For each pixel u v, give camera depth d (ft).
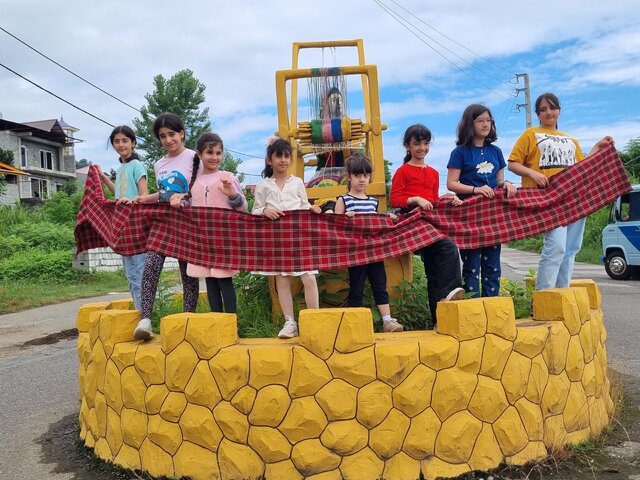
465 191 14.34
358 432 10.67
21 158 127.34
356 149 18.86
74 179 144.87
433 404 10.95
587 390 13.08
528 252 116.67
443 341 11.12
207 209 13.03
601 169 14.76
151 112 125.18
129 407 12.09
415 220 13.38
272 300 14.98
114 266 66.13
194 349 11.16
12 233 72.08
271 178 13.92
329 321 10.67
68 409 17.93
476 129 14.79
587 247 86.63
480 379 11.23
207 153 13.98
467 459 11.09
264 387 10.75
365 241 12.98
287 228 12.89
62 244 69.77
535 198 14.19
